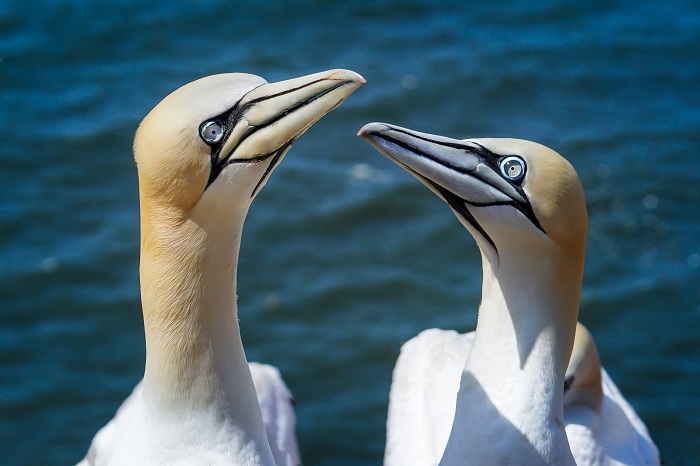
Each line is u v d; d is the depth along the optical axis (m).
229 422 10.48
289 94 9.66
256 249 35.25
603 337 31.59
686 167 38.78
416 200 37.22
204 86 9.76
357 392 30.22
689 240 34.91
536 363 10.53
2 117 41.50
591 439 13.77
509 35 47.72
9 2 48.28
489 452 10.55
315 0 49.56
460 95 43.81
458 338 14.68
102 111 42.00
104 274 34.34
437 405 13.45
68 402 30.12
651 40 47.44
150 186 9.88
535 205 10.14
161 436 10.45
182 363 10.34
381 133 10.27
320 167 38.72
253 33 47.59
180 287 10.14
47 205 37.19
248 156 9.70
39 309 33.09
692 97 43.59
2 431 29.25
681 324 31.83
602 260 34.09
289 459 12.80
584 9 49.78
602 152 39.97
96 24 47.34
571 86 44.44
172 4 48.94
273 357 31.36
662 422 28.52
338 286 33.78
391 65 45.62
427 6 49.72
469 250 35.38
